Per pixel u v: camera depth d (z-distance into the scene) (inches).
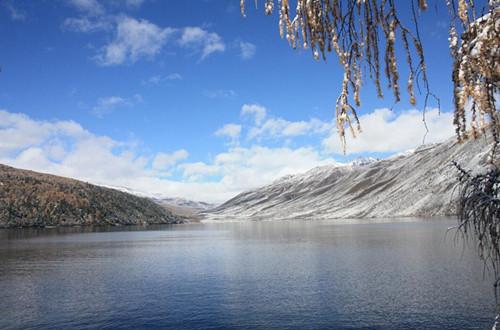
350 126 158.2
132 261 2539.4
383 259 2274.9
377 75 152.6
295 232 5605.3
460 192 257.3
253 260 2463.1
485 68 161.3
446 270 1806.1
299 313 1219.9
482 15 165.9
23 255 2930.6
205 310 1288.1
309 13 156.5
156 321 1182.3
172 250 3262.8
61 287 1683.1
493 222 242.4
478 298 1290.6
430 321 1096.2
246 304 1347.2
